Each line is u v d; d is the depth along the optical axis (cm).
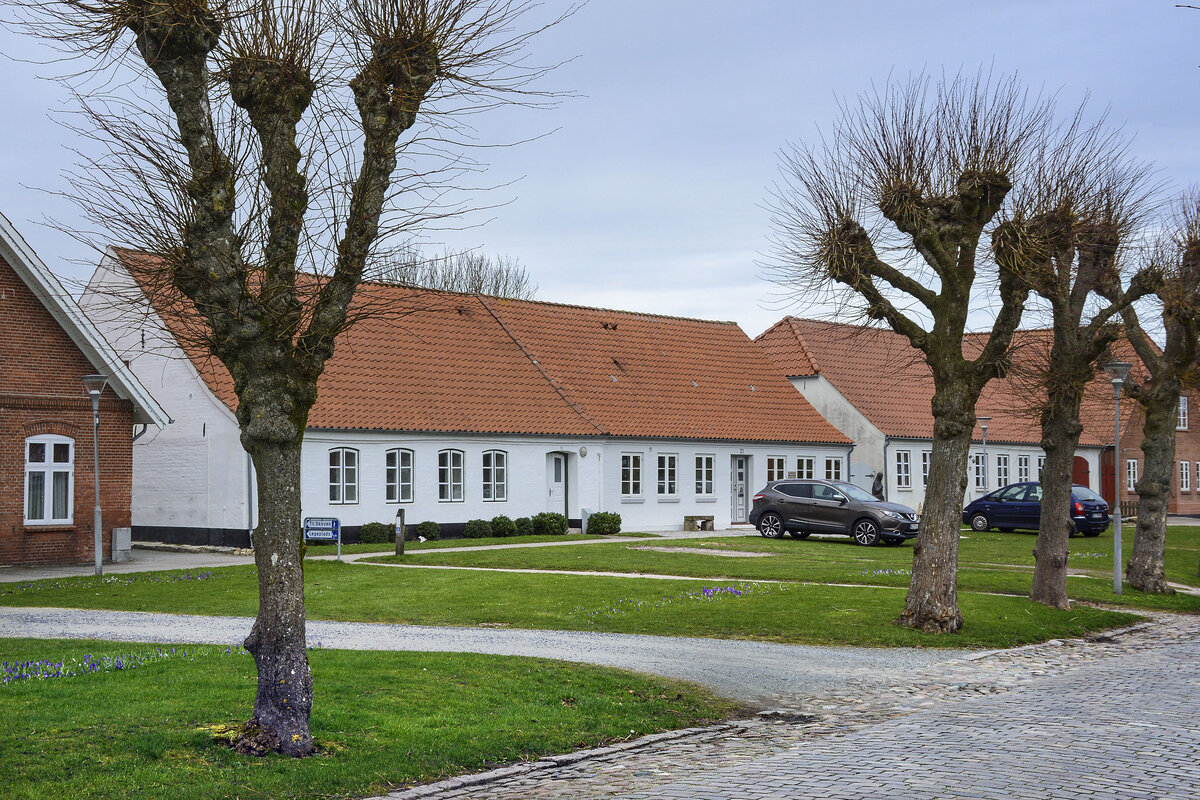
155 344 3253
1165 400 2311
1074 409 1962
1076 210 1830
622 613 1753
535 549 2894
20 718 922
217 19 902
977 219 1697
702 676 1296
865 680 1320
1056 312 1973
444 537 3375
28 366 2611
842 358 4919
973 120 1702
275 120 909
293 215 908
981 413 5188
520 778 884
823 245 1714
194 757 852
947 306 1689
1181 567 2909
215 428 3108
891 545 3291
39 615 1741
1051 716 1111
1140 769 877
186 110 889
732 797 804
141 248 883
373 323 3584
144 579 2239
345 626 1639
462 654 1332
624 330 4397
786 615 1745
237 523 3038
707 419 4141
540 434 3566
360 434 3178
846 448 4534
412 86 941
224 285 877
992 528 4109
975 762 902
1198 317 2233
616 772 904
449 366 3631
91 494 2706
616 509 3809
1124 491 5719
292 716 888
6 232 2500
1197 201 2281
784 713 1140
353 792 820
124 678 1116
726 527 4131
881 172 1706
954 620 1675
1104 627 1831
